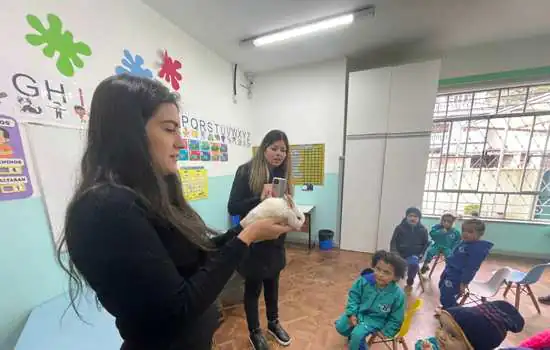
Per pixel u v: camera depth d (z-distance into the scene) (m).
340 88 3.02
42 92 1.22
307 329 1.64
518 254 2.82
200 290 0.44
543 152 2.78
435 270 2.53
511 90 2.80
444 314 0.84
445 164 3.23
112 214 0.38
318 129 3.21
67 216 0.41
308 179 3.35
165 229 0.49
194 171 2.41
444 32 2.38
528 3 1.92
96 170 0.44
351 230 3.10
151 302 0.39
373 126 2.84
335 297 2.03
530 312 1.78
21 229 1.14
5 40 1.08
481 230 1.65
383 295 1.33
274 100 3.40
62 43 1.31
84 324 1.04
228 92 2.97
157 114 0.49
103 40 1.54
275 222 0.62
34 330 1.00
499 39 2.55
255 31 2.28
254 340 1.42
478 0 1.88
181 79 2.22
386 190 2.87
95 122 0.45
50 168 1.26
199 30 2.24
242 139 3.32
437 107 3.17
